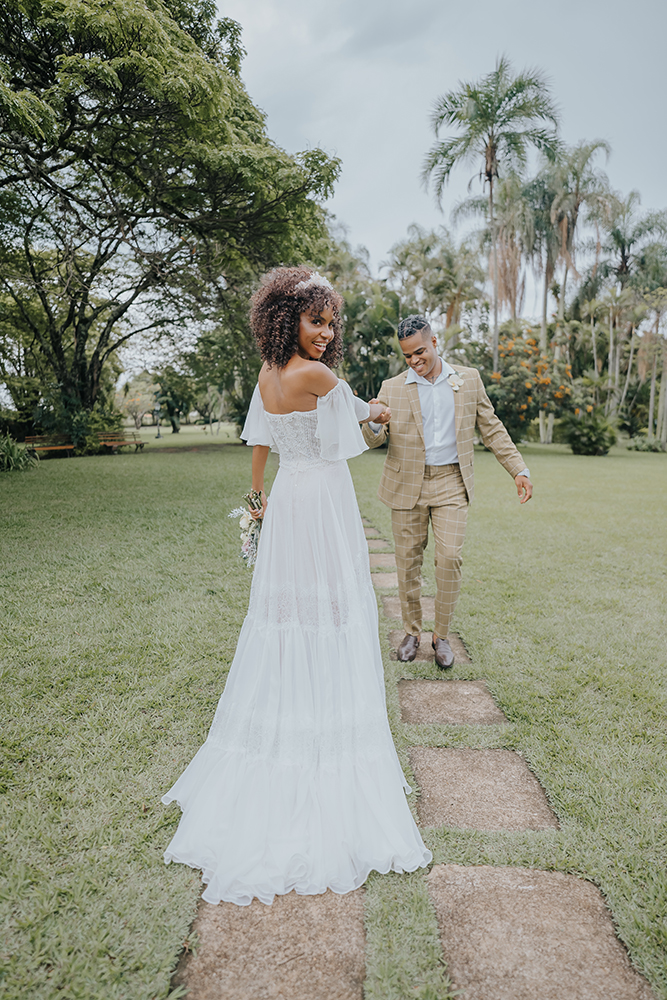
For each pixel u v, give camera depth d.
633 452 25.16
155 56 7.82
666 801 1.96
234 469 12.88
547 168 23.84
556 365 22.09
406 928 1.48
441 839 1.81
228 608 3.81
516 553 5.52
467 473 2.93
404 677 2.97
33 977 1.34
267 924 1.50
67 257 10.77
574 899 1.58
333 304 1.72
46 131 7.36
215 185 10.55
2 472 11.99
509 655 3.21
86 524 6.47
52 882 1.61
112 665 2.97
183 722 2.43
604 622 3.72
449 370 2.94
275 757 1.73
